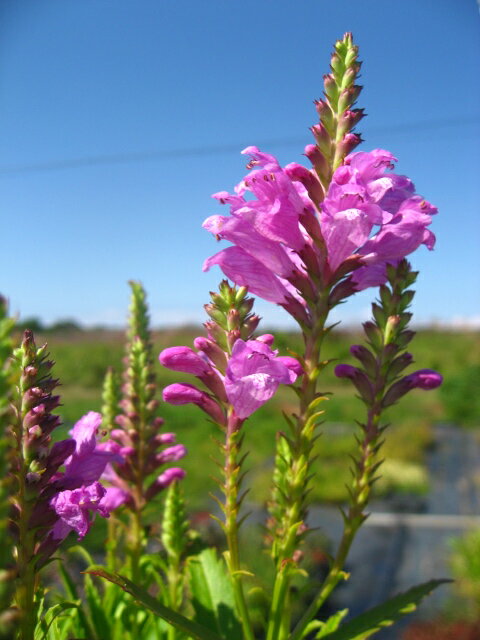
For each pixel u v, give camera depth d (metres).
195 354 0.17
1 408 0.09
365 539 1.46
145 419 0.23
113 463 0.22
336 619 0.17
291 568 0.16
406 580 1.22
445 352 3.89
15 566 0.13
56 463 0.13
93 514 0.14
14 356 0.13
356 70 0.17
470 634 0.97
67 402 2.16
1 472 0.09
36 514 0.13
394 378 0.18
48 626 0.14
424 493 1.81
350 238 0.16
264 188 0.16
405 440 2.27
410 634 0.98
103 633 0.18
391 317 0.18
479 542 1.23
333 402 2.81
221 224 0.17
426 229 0.17
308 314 0.17
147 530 0.22
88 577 0.19
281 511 0.19
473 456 2.25
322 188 0.17
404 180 0.18
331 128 0.17
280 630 0.16
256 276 0.17
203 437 2.07
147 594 0.14
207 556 0.20
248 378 0.15
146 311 0.26
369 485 0.17
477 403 2.83
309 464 0.16
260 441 2.21
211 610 0.19
